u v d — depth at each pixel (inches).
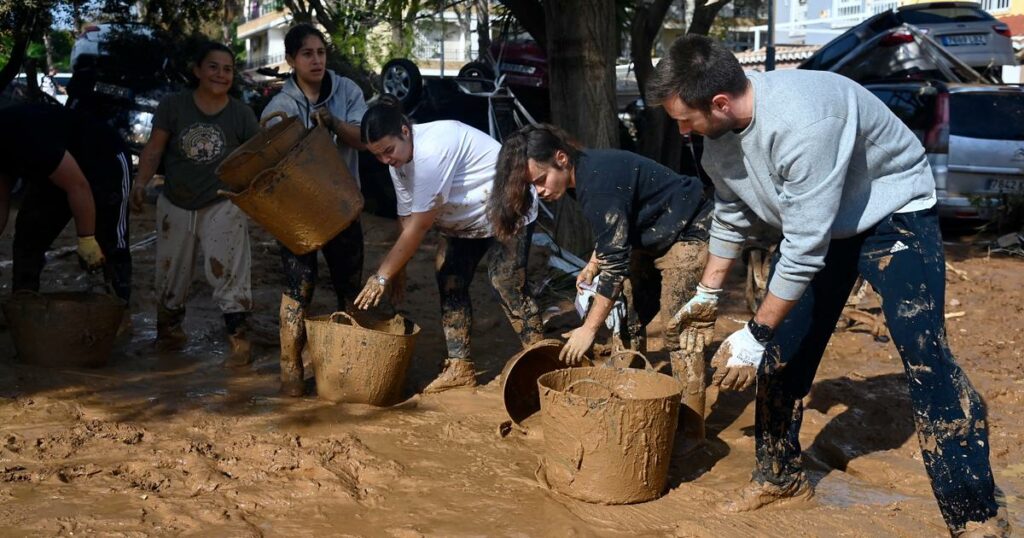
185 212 230.4
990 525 136.9
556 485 161.3
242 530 144.3
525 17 416.2
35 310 216.1
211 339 255.8
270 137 202.4
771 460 158.6
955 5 572.4
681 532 149.6
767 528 151.3
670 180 177.3
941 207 432.8
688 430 185.0
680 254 180.7
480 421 195.9
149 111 478.0
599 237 169.5
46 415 190.2
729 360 139.6
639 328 208.1
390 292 224.8
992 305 306.0
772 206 138.9
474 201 199.6
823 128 127.2
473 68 489.4
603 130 330.0
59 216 239.3
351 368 198.8
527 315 207.9
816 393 216.4
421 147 190.5
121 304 227.6
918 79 504.4
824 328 151.0
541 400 160.2
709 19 482.6
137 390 210.4
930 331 135.7
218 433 184.1
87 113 243.0
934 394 136.6
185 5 483.2
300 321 207.5
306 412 197.9
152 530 143.3
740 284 326.0
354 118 225.6
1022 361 247.9
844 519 155.2
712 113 131.2
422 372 229.5
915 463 180.5
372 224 407.2
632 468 156.2
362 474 168.1
